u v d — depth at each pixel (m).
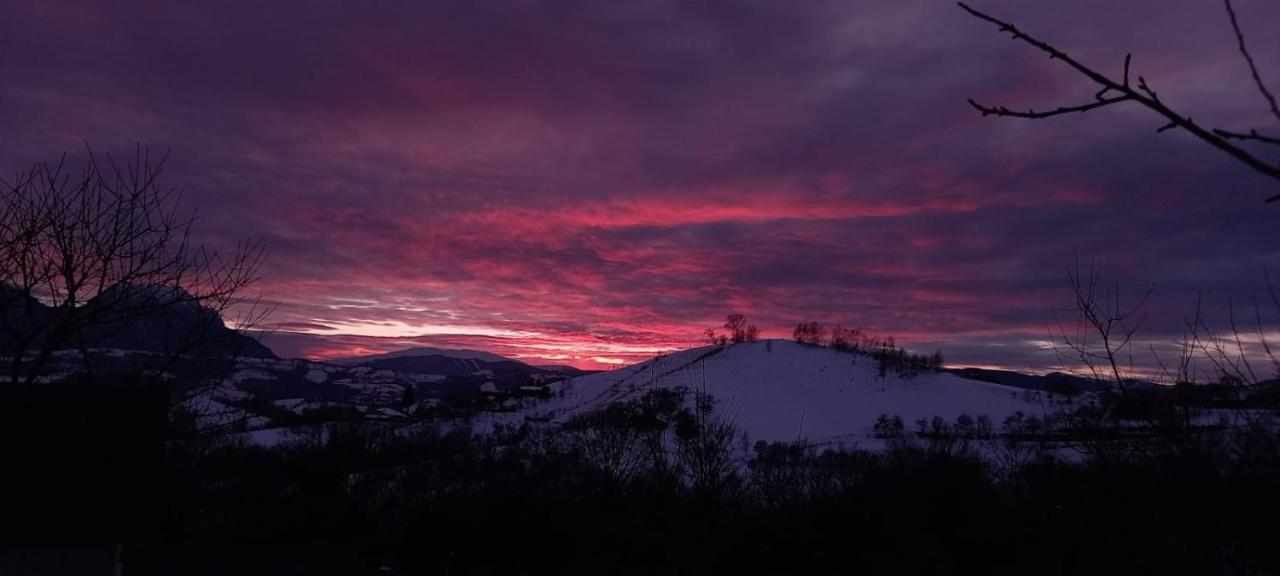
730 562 20.20
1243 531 6.25
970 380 117.06
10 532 6.19
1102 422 6.12
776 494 23.05
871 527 18.42
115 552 6.66
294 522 18.08
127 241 9.85
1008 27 1.82
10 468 6.52
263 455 19.91
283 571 10.98
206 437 11.38
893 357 123.38
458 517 21.03
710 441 25.20
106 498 6.59
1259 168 1.45
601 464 24.67
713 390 96.50
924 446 25.77
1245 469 5.55
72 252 9.59
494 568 20.20
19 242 9.36
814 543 19.27
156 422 7.39
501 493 22.20
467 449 27.34
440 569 19.81
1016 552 13.21
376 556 18.58
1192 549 6.86
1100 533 8.67
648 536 21.05
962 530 16.14
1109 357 5.66
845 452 32.50
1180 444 5.67
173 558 9.52
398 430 28.66
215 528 15.57
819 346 132.50
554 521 21.30
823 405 95.06
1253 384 5.09
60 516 6.38
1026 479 11.38
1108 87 1.69
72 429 6.94
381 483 22.44
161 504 6.89
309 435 21.72
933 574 15.53
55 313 9.58
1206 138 1.54
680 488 23.11
